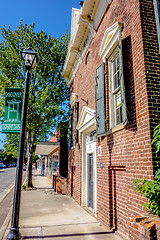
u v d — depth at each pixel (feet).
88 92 29.12
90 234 17.74
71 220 22.24
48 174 92.84
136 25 16.19
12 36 49.32
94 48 27.22
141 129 14.51
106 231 18.51
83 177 30.94
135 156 15.03
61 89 52.54
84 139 31.71
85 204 30.17
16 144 69.97
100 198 21.83
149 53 15.03
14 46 49.75
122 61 16.99
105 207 20.25
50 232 18.34
